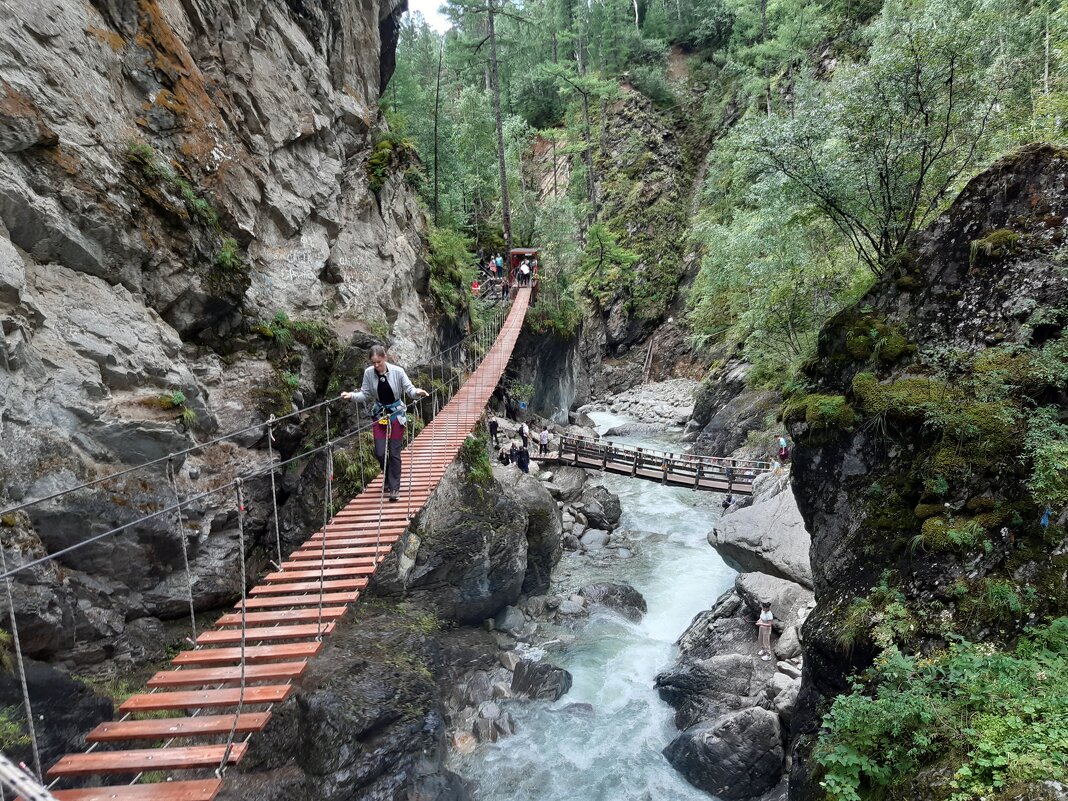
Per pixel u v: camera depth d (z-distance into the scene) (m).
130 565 7.36
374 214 16.00
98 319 7.26
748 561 11.93
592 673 11.06
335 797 7.28
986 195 6.64
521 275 27.27
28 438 6.20
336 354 11.93
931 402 6.20
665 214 42.56
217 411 9.20
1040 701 4.33
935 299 6.88
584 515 17.83
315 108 13.55
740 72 43.81
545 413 29.28
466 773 8.82
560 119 48.00
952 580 5.50
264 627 5.02
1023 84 11.73
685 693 9.82
